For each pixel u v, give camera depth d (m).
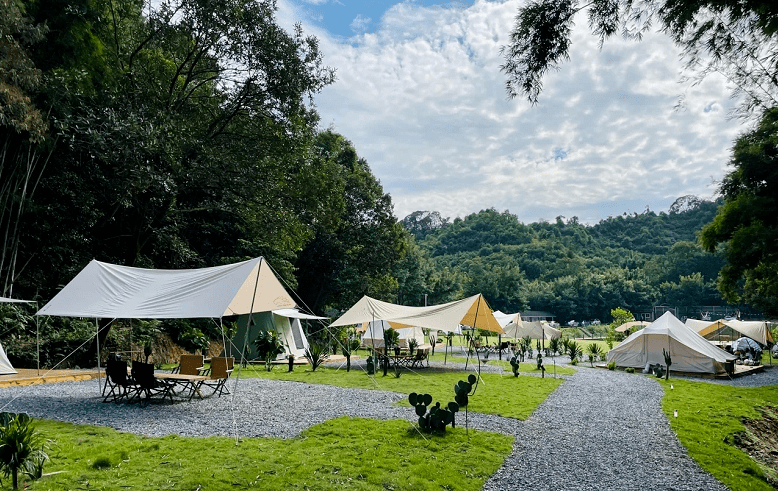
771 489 6.48
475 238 140.88
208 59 18.91
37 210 15.34
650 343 20.69
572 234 153.75
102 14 16.19
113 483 5.31
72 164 16.94
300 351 21.84
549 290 99.62
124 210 19.34
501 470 6.45
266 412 9.45
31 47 13.20
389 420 8.94
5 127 12.90
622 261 125.38
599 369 21.14
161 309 9.53
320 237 36.00
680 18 5.97
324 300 39.22
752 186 19.39
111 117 14.16
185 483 5.35
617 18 6.08
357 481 5.70
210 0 16.33
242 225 25.34
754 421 11.09
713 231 20.34
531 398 12.20
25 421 5.23
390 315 17.12
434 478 5.94
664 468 6.90
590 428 9.16
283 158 20.33
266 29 17.86
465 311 16.64
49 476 5.43
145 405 9.81
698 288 96.69
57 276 17.20
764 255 18.56
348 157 40.69
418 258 60.41
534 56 6.48
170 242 20.19
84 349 15.83
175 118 16.98
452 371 17.97
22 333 15.11
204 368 14.72
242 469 5.88
